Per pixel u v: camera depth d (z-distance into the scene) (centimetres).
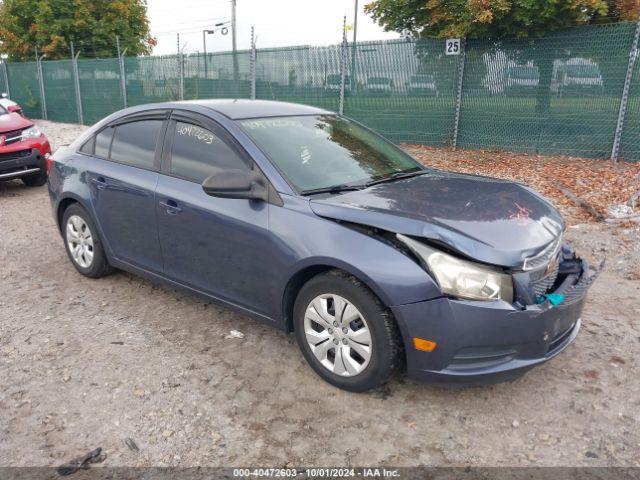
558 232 334
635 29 991
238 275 369
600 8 1068
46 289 495
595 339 400
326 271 331
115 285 502
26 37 2650
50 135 1808
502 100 1159
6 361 370
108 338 402
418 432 299
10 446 288
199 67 1627
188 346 390
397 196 344
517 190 372
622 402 325
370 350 309
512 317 287
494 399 328
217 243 374
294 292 349
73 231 511
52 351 384
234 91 1559
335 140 418
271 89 1468
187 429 301
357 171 388
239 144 375
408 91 1259
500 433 298
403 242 299
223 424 305
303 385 341
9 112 978
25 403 324
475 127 1204
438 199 339
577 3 1017
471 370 294
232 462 277
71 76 2086
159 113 438
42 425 305
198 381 346
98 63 1958
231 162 376
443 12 1243
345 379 325
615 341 397
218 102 434
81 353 381
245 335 405
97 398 329
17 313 445
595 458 279
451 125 1229
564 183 874
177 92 1714
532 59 1111
